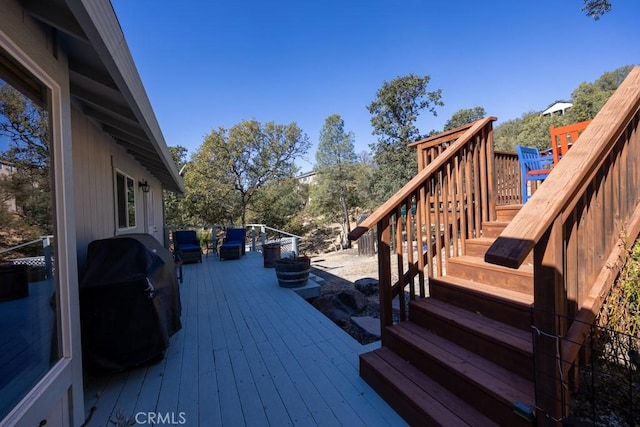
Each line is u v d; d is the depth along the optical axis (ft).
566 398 4.08
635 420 4.49
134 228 17.83
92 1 4.42
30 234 5.45
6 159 5.00
